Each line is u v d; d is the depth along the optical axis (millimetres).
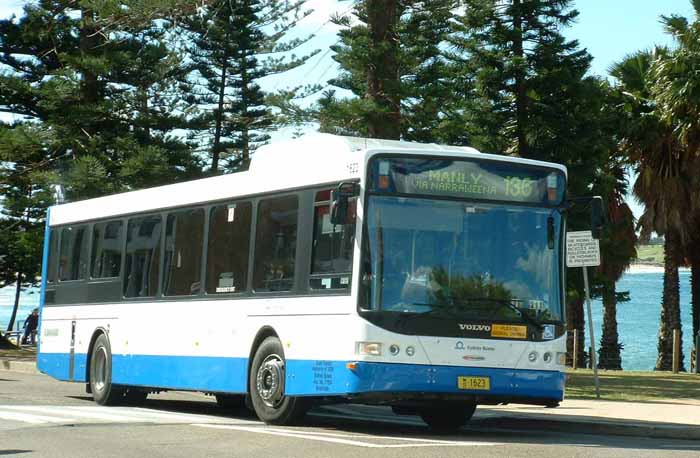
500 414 18391
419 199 14750
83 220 22109
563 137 40438
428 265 14617
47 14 48938
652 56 45406
